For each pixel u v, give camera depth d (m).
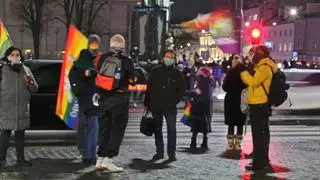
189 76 21.53
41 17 49.38
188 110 10.83
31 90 8.27
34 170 8.17
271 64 8.43
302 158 9.82
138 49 24.50
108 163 8.26
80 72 8.48
